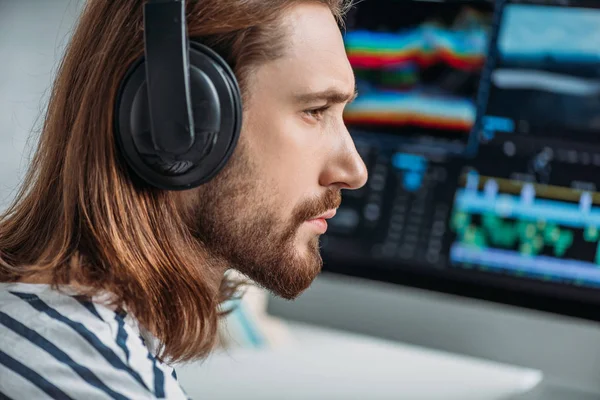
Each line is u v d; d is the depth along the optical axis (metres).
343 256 1.53
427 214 1.48
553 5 1.40
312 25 0.80
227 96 0.75
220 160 0.76
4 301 0.73
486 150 1.45
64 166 0.80
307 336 1.70
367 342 1.68
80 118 0.79
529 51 1.42
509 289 1.44
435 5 1.47
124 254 0.76
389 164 1.50
